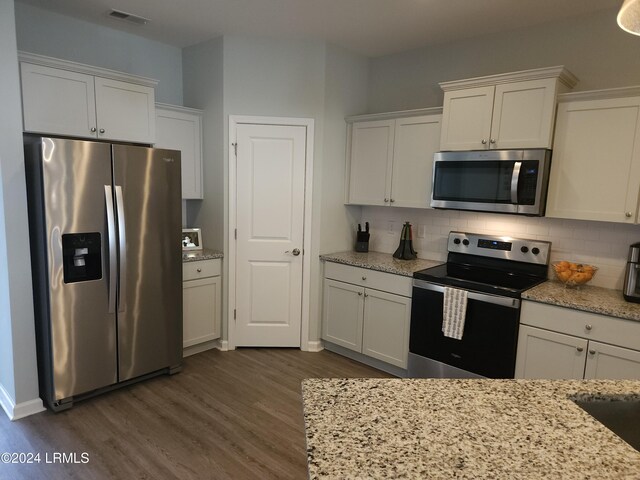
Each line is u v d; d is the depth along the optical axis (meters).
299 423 2.62
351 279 3.51
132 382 3.04
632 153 2.40
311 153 3.59
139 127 3.16
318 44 3.50
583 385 1.32
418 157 3.34
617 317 2.22
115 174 2.70
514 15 2.91
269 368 3.41
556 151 2.66
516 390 1.27
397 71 3.82
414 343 3.09
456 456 0.93
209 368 3.37
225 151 3.56
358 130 3.72
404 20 3.06
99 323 2.73
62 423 2.54
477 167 2.89
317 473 0.86
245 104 3.53
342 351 3.73
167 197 3.01
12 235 2.48
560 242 2.96
